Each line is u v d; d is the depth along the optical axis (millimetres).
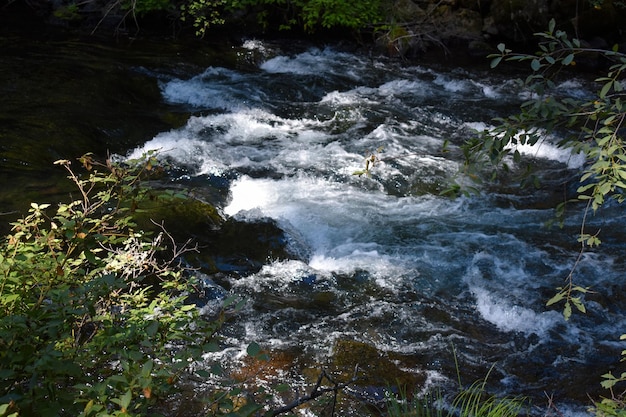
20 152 7449
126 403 2275
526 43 13023
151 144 8367
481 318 5711
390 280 6117
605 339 5461
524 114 2990
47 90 9289
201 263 5961
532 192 7816
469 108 10320
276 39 12836
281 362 4910
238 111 9727
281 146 8742
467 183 7922
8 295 2988
